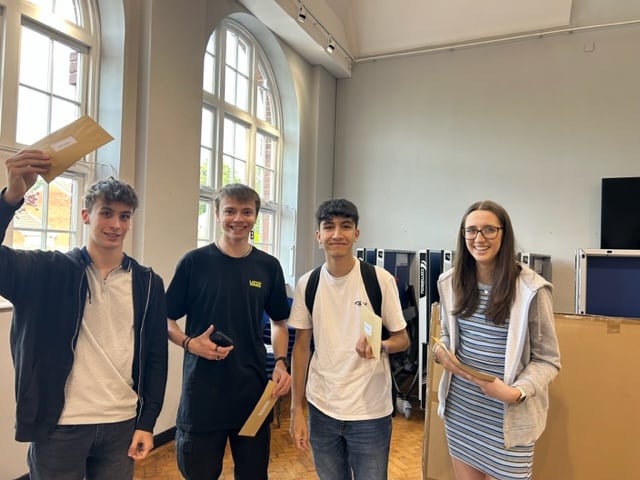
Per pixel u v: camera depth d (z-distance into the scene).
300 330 1.61
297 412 1.59
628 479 1.75
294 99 4.69
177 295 1.56
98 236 1.27
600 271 2.22
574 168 4.21
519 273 1.38
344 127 5.25
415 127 4.89
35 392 1.17
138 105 2.79
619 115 4.07
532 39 4.39
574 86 4.23
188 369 1.51
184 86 3.04
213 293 1.52
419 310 3.76
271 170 4.75
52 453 1.19
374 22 4.88
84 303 1.25
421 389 3.73
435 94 4.80
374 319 1.33
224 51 3.91
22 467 2.17
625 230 3.90
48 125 2.48
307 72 4.89
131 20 2.75
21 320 1.19
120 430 1.29
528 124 4.39
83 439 1.22
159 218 2.85
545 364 1.33
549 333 1.33
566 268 4.20
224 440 1.53
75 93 2.64
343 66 5.00
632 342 1.80
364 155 5.13
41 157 1.10
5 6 2.22
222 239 1.60
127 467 1.31
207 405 1.47
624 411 1.78
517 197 4.41
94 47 2.70
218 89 3.84
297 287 1.61
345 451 1.51
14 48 2.26
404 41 4.87
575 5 4.22
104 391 1.26
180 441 1.49
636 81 4.02
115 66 2.70
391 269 4.07
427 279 3.70
